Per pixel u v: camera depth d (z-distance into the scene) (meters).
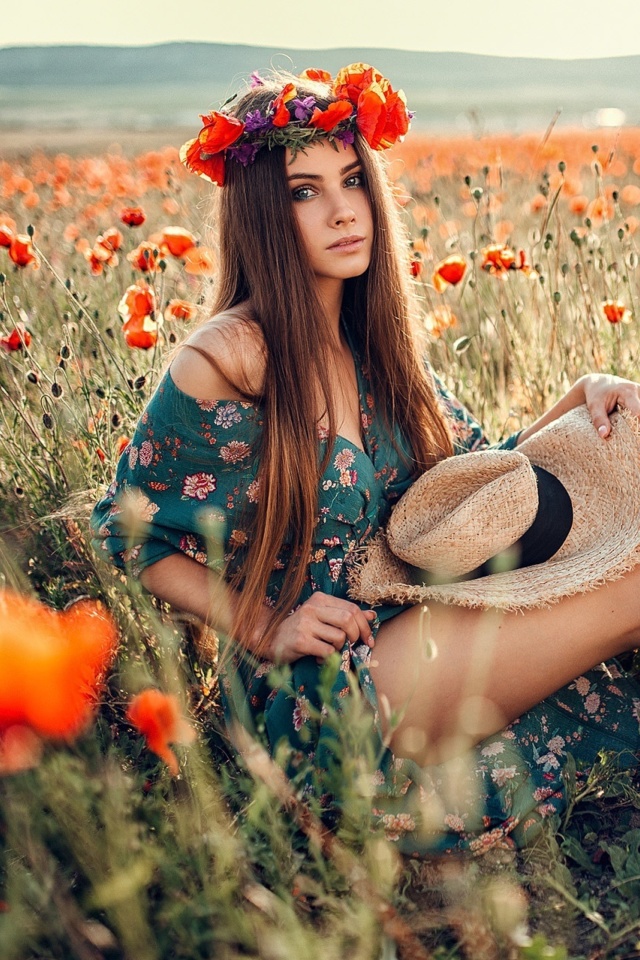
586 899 1.58
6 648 1.00
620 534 1.95
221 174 2.06
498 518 1.94
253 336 1.96
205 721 1.99
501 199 4.61
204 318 2.28
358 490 2.01
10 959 1.17
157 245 3.07
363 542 2.06
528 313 3.54
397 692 1.84
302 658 1.88
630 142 7.29
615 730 1.99
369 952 1.28
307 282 2.01
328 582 2.01
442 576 2.00
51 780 1.27
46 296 3.47
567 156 6.85
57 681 1.02
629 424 2.03
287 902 1.36
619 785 1.88
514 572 1.98
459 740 1.75
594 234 3.40
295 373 1.96
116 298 3.57
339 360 2.15
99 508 2.05
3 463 2.68
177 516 1.97
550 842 1.67
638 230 4.26
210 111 2.02
